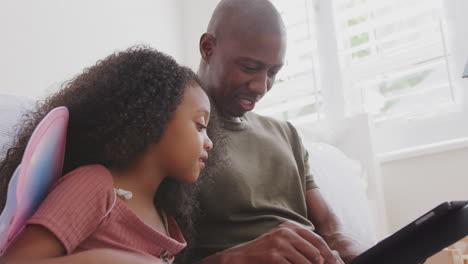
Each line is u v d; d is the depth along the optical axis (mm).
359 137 1598
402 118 1720
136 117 600
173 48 2139
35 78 1421
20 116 743
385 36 1807
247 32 889
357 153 1589
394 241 524
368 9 1841
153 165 620
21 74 1376
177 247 622
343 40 1932
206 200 826
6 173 569
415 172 1577
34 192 479
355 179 1351
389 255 536
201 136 647
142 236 578
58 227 458
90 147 601
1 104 752
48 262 395
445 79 1667
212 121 816
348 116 1813
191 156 625
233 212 841
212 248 815
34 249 437
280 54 914
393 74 1787
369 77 1844
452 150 1509
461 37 1615
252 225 843
